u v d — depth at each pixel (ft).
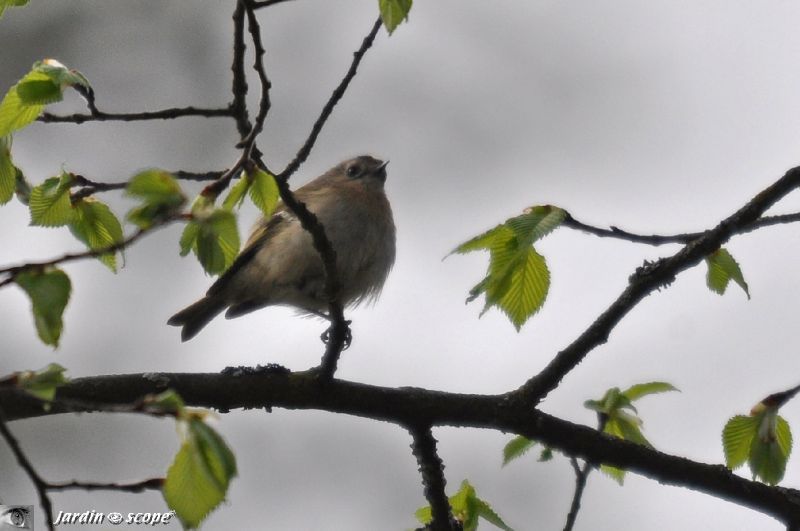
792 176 31.94
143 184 23.13
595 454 33.65
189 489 21.79
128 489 21.72
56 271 22.84
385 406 33.73
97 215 29.04
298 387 33.60
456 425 33.96
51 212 28.50
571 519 33.60
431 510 33.99
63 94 26.17
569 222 29.60
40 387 21.72
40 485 20.89
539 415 33.83
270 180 28.73
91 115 27.09
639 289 32.96
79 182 28.43
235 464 21.42
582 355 33.60
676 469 33.63
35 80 26.05
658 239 31.40
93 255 23.11
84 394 31.40
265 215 29.27
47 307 22.58
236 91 26.99
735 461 32.01
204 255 25.64
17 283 22.53
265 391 33.42
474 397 34.01
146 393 32.07
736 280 31.78
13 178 28.14
